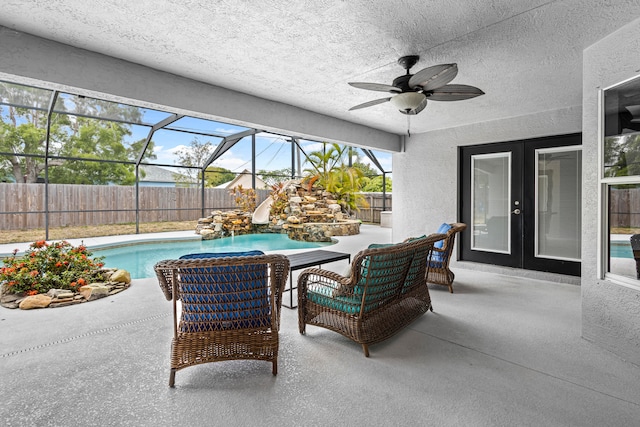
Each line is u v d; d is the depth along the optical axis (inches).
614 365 90.6
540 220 194.1
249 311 85.2
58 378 82.7
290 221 418.6
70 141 506.9
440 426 65.9
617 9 87.4
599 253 103.1
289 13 92.8
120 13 93.7
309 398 75.2
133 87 128.2
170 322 120.3
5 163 452.4
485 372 86.9
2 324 117.6
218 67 132.4
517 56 118.6
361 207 552.7
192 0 86.9
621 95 97.1
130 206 428.5
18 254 262.8
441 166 234.7
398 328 109.6
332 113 199.2
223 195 502.0
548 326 119.1
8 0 87.1
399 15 93.0
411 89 114.8
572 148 182.5
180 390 78.2
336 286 104.4
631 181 92.8
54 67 110.7
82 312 130.4
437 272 165.8
